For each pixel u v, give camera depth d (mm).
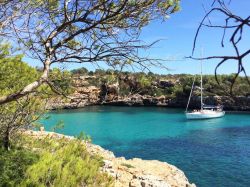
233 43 1319
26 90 4461
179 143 48344
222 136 55938
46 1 4660
